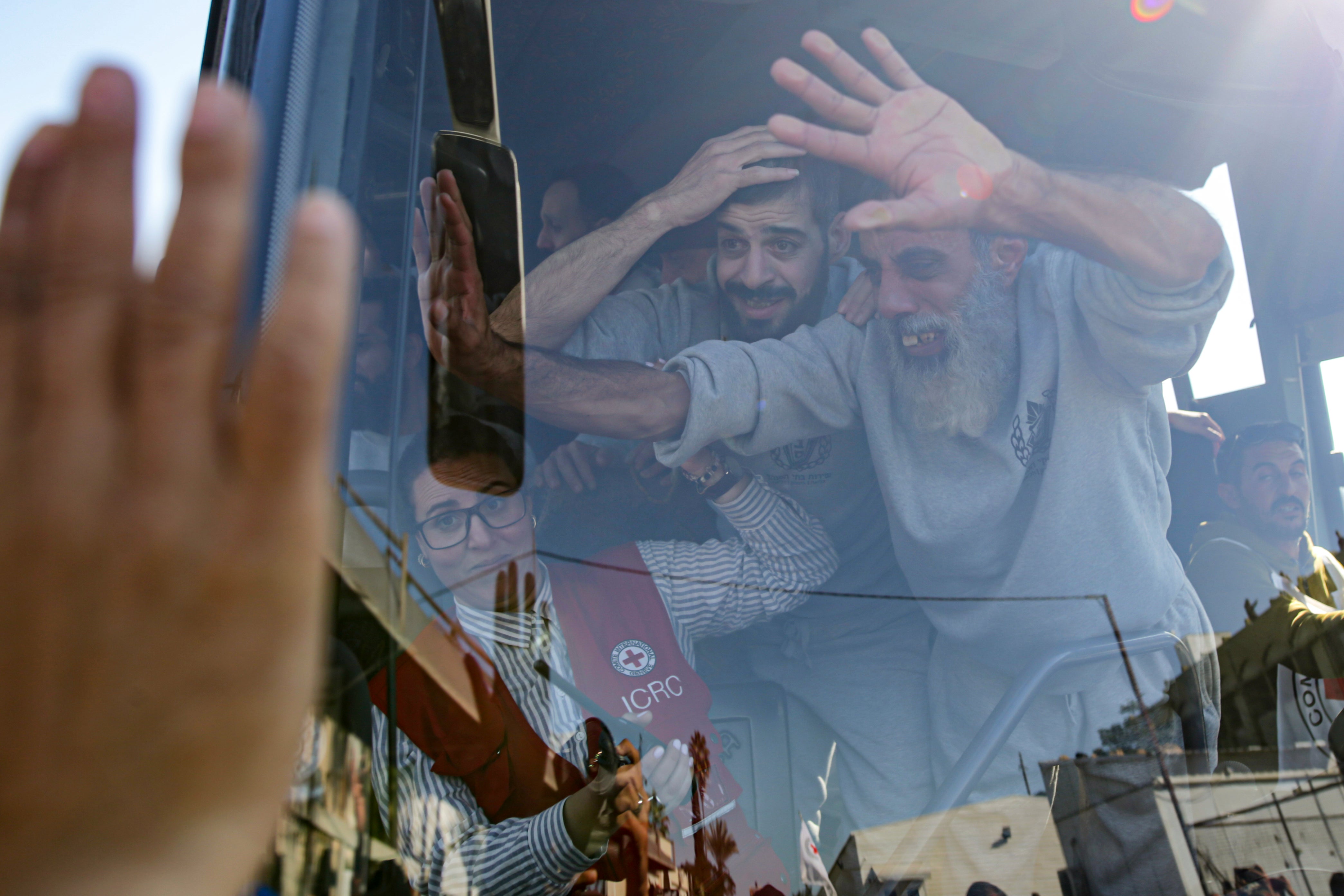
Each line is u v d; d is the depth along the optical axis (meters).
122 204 0.34
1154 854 1.11
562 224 1.09
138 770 0.32
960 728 1.19
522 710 0.95
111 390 0.34
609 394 1.08
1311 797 1.17
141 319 0.34
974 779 1.16
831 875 1.11
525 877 0.89
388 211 0.96
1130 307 1.23
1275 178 1.33
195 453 0.34
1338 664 1.28
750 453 1.18
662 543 1.18
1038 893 1.09
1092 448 1.24
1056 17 1.16
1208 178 1.27
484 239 1.03
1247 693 1.24
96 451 0.33
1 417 0.33
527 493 1.05
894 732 1.18
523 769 0.93
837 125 1.14
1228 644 1.26
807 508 1.22
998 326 1.19
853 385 1.18
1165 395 1.30
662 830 1.04
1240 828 1.13
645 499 1.15
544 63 1.07
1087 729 1.18
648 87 1.11
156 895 0.31
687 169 1.13
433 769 0.84
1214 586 1.29
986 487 1.22
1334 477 1.39
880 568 1.24
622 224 1.11
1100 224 1.21
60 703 0.32
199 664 0.33
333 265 0.33
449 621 0.90
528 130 1.09
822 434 1.19
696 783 1.09
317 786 0.66
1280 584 1.31
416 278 0.97
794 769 1.18
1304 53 1.31
